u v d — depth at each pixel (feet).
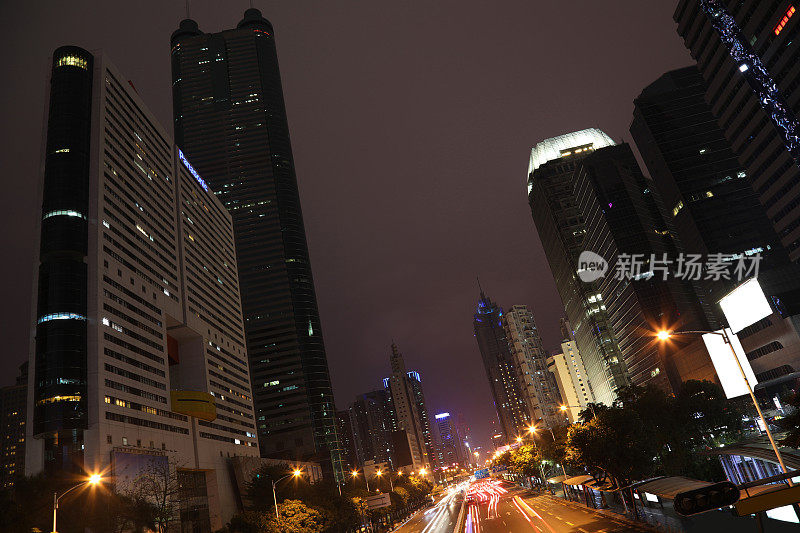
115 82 406.62
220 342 499.10
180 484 360.07
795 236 402.72
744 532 116.67
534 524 195.21
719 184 625.41
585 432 196.75
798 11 353.51
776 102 391.04
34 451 286.05
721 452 194.49
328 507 320.09
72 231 329.11
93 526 236.43
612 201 634.02
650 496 185.37
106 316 326.65
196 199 518.37
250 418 524.52
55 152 348.59
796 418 122.31
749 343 372.17
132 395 331.36
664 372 528.63
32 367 307.99
